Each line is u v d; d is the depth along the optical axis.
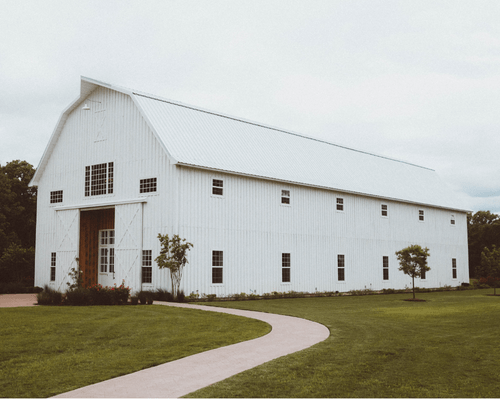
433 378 9.20
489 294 34.88
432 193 47.06
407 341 12.85
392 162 47.38
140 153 27.23
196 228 25.62
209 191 26.55
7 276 35.25
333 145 41.31
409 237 42.03
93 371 9.52
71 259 30.25
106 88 29.78
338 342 12.61
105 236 30.80
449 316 18.56
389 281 39.09
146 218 26.41
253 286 28.31
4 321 15.96
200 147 27.25
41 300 22.56
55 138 32.53
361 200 37.41
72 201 31.09
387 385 8.71
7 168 47.03
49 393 8.11
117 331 14.12
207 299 25.34
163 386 8.47
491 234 70.50
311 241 32.59
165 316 17.59
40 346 11.91
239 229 27.89
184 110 29.81
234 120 33.16
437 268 45.03
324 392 8.23
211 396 7.92
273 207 30.16
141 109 26.94
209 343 12.33
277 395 8.04
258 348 11.74
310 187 32.97
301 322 16.44
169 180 25.47
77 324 15.43
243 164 28.72
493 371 9.73
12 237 42.69
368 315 18.89
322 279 33.09
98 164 29.70
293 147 35.44
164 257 23.89
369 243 37.62
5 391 8.26
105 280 30.36
